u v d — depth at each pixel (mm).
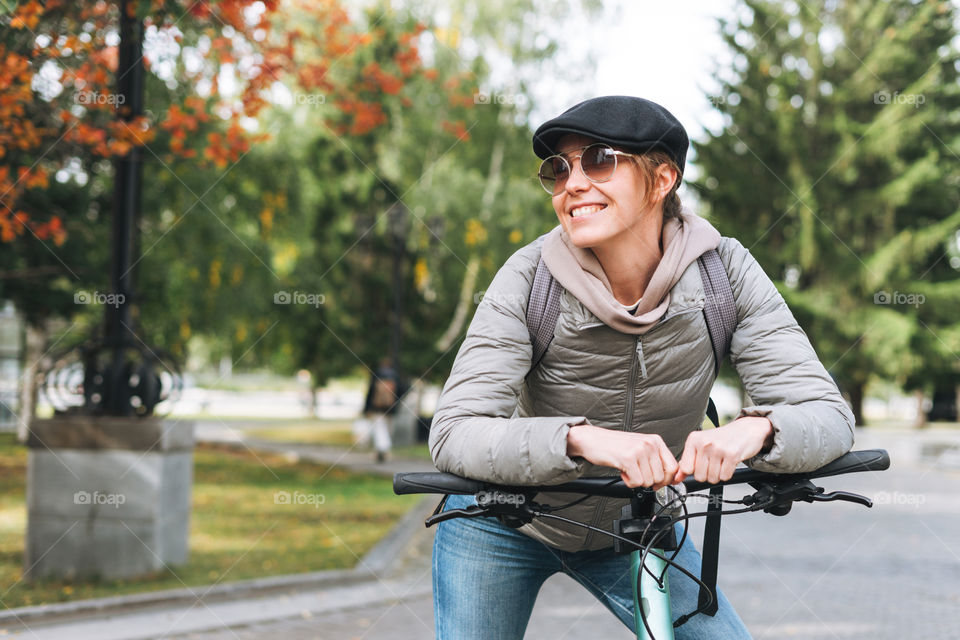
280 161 16344
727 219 29719
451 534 2312
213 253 15352
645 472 1708
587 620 6699
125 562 7762
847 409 1948
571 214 2004
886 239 30250
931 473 19031
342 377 27453
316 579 7922
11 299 13680
